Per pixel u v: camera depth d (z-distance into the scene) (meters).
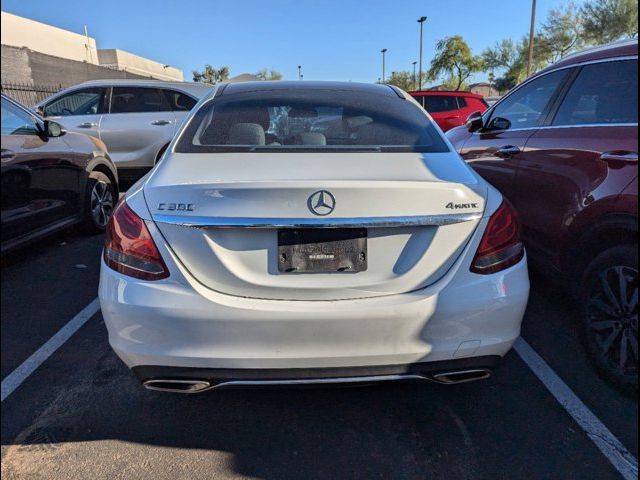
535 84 3.66
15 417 2.35
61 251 4.75
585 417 2.34
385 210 1.88
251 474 2.01
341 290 1.90
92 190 5.14
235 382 1.93
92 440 2.20
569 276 2.98
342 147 2.38
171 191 1.92
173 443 2.19
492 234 2.00
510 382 2.63
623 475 2.00
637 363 2.39
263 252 1.89
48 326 3.25
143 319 1.88
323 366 1.92
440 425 2.30
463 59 40.22
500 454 2.12
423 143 2.46
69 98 7.37
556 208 3.01
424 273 1.93
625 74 2.75
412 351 1.93
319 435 2.24
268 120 2.60
